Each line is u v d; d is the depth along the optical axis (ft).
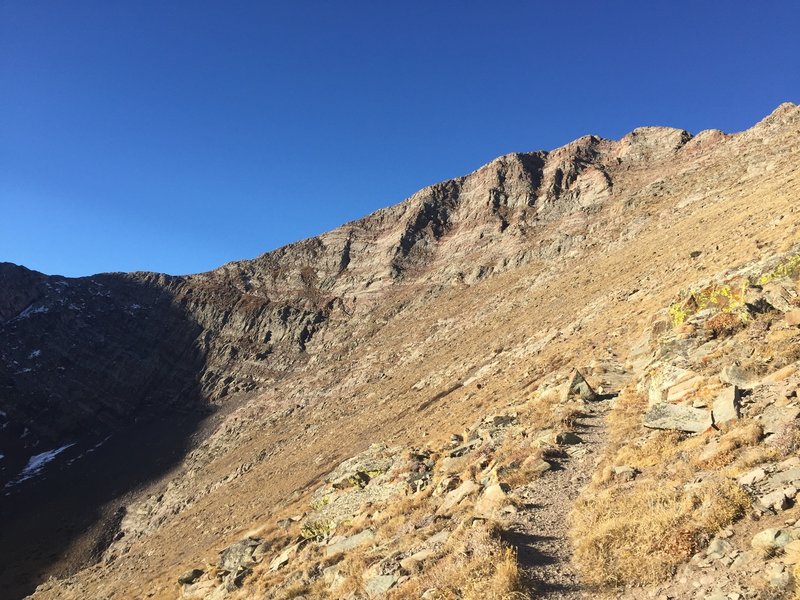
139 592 137.69
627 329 106.01
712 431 40.75
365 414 261.44
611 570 29.30
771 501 27.61
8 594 313.73
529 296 326.03
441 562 38.22
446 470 71.77
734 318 59.41
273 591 59.06
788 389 39.55
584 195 627.46
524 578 31.35
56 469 536.01
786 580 21.97
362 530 64.95
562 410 68.23
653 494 34.47
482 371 183.73
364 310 649.61
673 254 170.71
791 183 158.10
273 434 396.16
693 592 24.84
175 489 396.37
